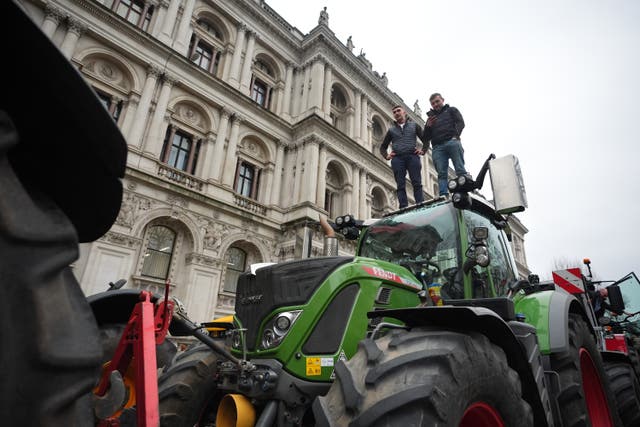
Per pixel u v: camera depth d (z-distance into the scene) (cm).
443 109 598
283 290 276
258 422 230
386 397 179
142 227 1452
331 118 2602
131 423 243
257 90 2273
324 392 246
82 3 1497
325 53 2481
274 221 1973
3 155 96
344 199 2352
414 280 341
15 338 85
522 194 367
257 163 2083
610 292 708
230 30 2134
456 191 371
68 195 129
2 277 87
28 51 93
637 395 495
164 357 335
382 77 3134
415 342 210
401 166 607
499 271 425
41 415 84
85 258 1281
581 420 309
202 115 1870
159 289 1472
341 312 274
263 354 257
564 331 343
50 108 104
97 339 108
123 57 1606
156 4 1825
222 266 1673
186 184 1673
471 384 195
